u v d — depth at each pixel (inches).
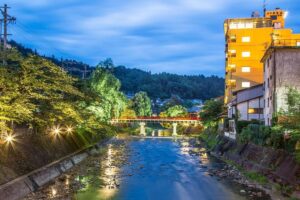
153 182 1279.5
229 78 3351.4
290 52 1658.5
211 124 3368.6
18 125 1419.8
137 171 1540.4
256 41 3319.4
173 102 7012.8
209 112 3422.7
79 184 1198.9
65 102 1476.4
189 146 2891.2
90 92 2081.7
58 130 1652.3
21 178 1034.1
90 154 2087.8
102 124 2310.5
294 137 1024.9
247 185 1190.9
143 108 5610.2
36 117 1254.3
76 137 2066.9
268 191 1064.8
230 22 3437.5
